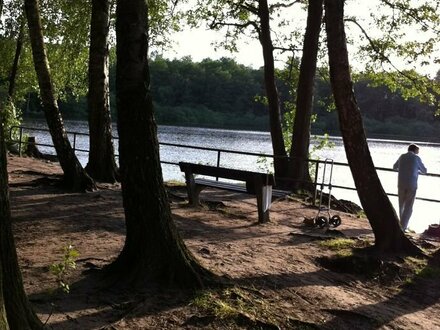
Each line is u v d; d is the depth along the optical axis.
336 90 7.43
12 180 11.67
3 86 23.39
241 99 77.25
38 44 10.63
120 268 5.33
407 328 5.14
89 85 12.13
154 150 5.34
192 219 8.84
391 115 64.00
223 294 5.09
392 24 16.61
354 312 5.19
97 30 11.88
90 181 10.96
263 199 8.97
